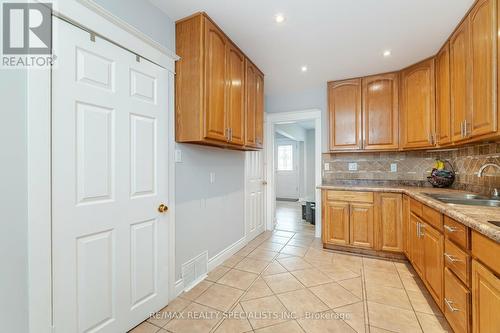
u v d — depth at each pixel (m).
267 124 3.96
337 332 1.54
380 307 1.81
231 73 2.22
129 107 1.54
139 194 1.62
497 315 1.01
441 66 2.34
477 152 2.20
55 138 1.17
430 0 1.67
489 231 1.02
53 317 1.16
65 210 1.21
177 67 1.93
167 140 1.85
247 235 3.32
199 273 2.26
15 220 1.04
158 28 1.78
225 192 2.77
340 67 2.82
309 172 7.17
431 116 2.51
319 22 1.94
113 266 1.45
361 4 1.72
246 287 2.11
